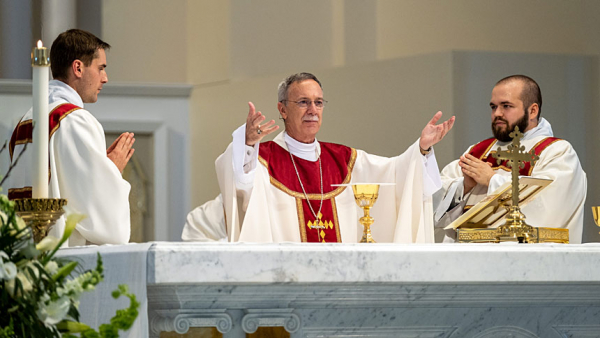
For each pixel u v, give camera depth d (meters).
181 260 4.45
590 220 15.30
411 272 4.81
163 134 14.62
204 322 4.73
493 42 15.70
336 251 4.70
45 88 5.25
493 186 8.22
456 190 8.59
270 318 4.82
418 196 7.81
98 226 6.70
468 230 6.60
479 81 15.52
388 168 8.30
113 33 15.31
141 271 4.47
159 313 4.78
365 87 15.48
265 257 4.57
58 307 3.69
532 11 15.80
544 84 15.65
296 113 8.61
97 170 6.82
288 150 8.68
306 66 15.62
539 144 9.43
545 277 5.04
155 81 15.35
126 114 14.49
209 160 14.94
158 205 14.48
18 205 5.07
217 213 10.09
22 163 7.33
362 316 5.06
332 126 15.44
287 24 15.69
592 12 15.90
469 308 5.28
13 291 3.64
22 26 14.57
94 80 7.84
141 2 15.45
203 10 15.61
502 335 5.34
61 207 5.19
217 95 15.28
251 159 7.62
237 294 4.73
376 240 8.30
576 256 5.11
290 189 8.44
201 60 15.47
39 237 5.11
